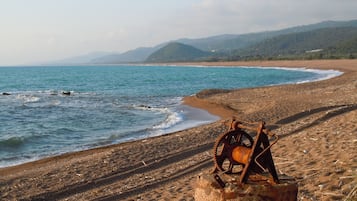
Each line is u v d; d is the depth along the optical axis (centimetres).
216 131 1617
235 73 9381
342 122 1290
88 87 5862
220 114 2472
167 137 1587
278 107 2198
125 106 3036
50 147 1652
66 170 1159
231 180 437
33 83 7212
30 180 1088
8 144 1670
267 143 437
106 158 1249
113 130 2012
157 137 1686
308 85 4006
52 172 1150
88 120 2342
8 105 3155
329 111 1794
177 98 3662
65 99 3759
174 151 1309
